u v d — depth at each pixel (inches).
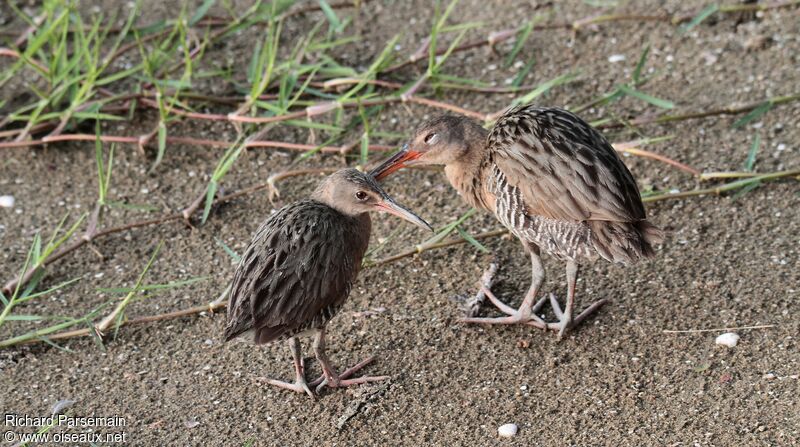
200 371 406.9
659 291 428.8
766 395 374.9
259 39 597.0
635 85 544.4
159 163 518.0
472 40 587.8
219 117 516.1
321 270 376.8
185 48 515.8
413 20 610.9
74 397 395.5
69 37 602.9
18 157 524.4
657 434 363.6
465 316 424.2
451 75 566.3
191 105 550.6
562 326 410.0
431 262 456.1
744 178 477.4
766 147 501.0
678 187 483.5
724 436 359.6
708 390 380.2
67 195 503.5
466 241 462.6
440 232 458.6
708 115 515.2
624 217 380.2
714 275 433.4
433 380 395.9
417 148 431.5
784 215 461.7
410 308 431.8
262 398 393.4
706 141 510.3
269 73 516.4
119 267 462.0
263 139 531.2
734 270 434.6
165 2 631.8
